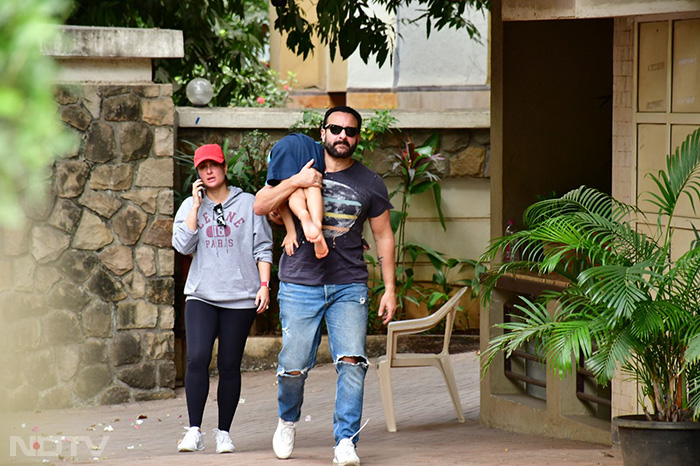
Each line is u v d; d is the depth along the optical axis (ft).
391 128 58.90
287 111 57.26
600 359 22.50
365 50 45.88
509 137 39.88
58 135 6.07
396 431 39.37
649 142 30.71
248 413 44.73
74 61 46.75
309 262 26.86
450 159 59.57
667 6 25.43
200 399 32.40
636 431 22.98
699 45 28.55
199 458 29.78
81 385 47.50
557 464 27.61
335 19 44.80
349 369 26.91
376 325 58.70
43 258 46.83
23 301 46.50
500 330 39.37
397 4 50.57
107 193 47.60
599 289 21.83
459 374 52.39
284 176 26.50
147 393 48.52
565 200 26.58
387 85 74.95
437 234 59.98
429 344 57.82
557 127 40.29
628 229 24.40
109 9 52.70
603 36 40.24
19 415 45.01
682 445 22.56
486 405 40.19
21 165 5.80
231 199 32.45
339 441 26.84
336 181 26.71
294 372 27.63
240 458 29.50
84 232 47.42
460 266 60.03
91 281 47.60
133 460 29.84
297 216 26.17
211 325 32.24
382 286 58.70
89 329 47.65
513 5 30.63
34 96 5.79
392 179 60.03
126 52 46.75
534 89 40.04
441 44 73.72
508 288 38.34
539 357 36.94
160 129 48.03
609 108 40.42
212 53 60.54
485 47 73.26
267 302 32.30
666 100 29.91
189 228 31.89
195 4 55.57
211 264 32.07
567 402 36.01
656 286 23.29
